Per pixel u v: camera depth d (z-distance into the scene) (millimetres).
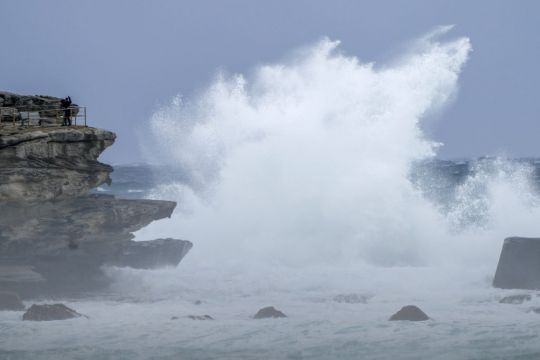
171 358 60438
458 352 59844
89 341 65812
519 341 62312
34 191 84750
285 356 60250
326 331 67688
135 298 88500
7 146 83250
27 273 86750
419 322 70062
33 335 68062
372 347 62031
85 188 89938
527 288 86000
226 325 70812
